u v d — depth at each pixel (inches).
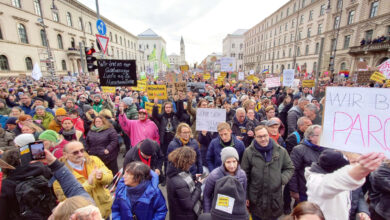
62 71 1272.1
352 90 51.4
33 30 1071.0
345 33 1143.0
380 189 75.2
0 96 249.4
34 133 129.0
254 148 96.7
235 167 82.2
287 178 92.0
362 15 1026.7
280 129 166.9
